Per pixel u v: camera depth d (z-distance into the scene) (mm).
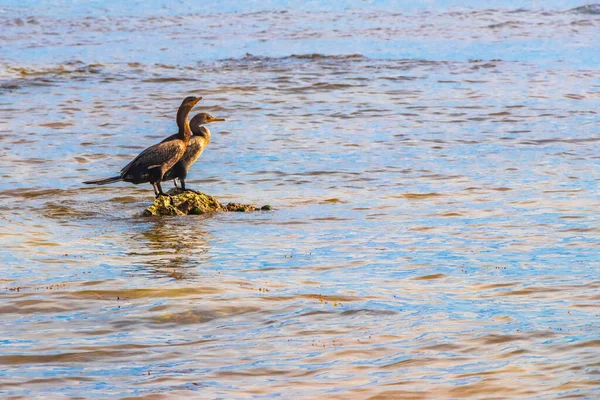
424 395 8445
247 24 65750
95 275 13383
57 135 28641
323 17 69625
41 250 15359
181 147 19156
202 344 10141
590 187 21094
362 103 34781
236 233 16812
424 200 20016
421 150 26453
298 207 19500
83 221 18125
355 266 14070
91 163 24922
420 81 40375
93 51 51594
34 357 9727
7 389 8789
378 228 17094
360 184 22078
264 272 13664
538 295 12062
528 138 28156
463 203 19547
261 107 34000
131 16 70812
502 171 23359
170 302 11734
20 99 35531
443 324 10727
